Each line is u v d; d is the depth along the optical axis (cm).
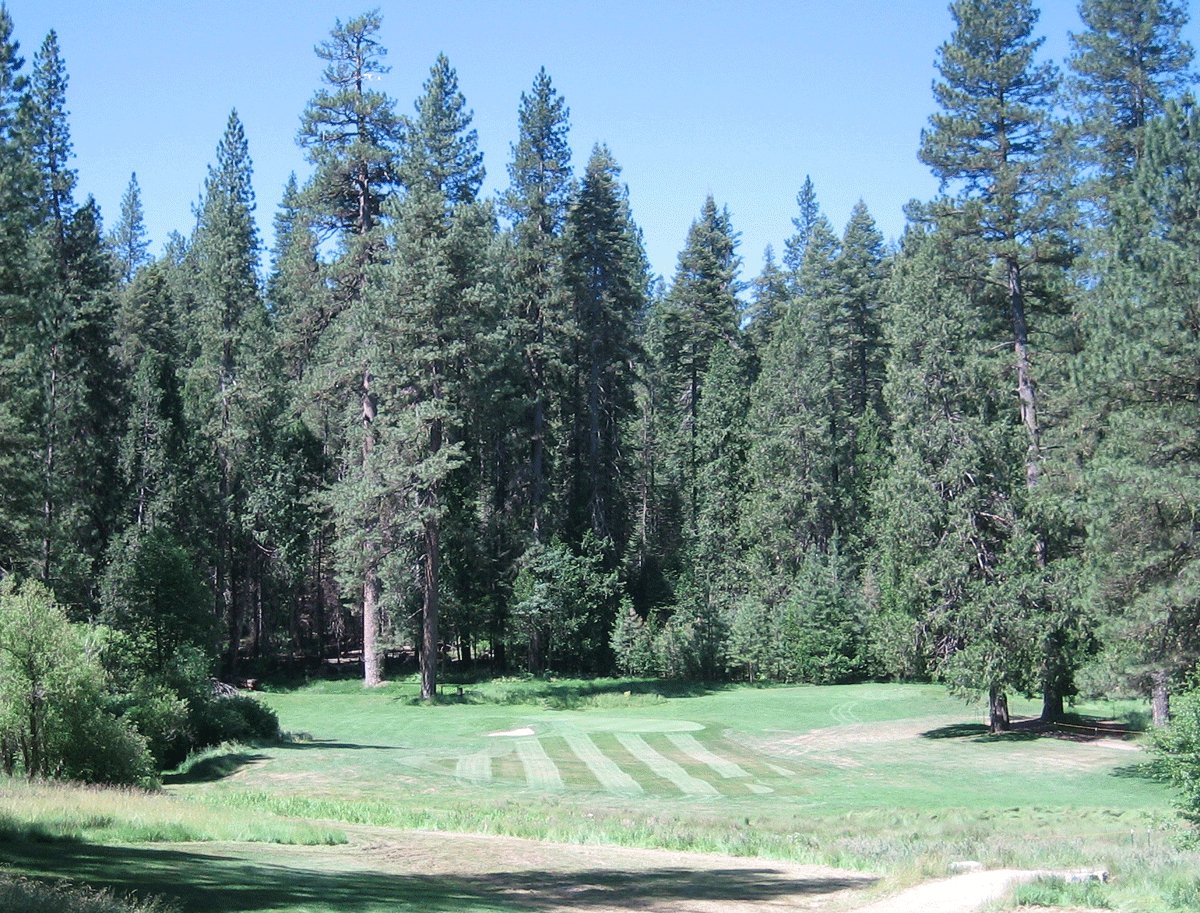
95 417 5012
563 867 1650
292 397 6081
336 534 5806
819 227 7788
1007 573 3478
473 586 5947
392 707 4828
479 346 4953
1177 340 2570
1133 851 1712
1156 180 2717
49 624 2355
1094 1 3578
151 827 1695
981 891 1390
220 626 3891
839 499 6550
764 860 1827
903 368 3731
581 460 6644
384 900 1222
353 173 5291
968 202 3741
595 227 6362
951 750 3384
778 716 4422
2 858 1303
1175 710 1659
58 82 4816
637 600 6675
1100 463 2744
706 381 6894
